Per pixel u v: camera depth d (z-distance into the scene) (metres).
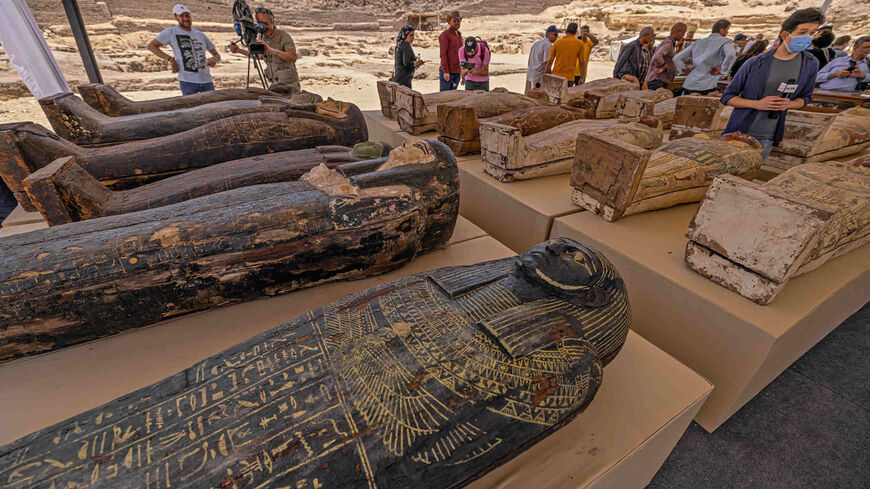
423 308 1.02
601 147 2.03
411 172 1.65
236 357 0.94
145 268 1.28
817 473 1.43
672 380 1.31
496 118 3.14
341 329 0.98
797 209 1.28
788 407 1.67
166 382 0.90
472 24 23.58
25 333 1.23
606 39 18.02
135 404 0.84
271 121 2.46
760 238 1.40
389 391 0.83
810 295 1.53
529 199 2.39
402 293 1.09
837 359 1.90
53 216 1.64
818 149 2.87
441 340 0.93
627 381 1.30
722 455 1.49
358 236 1.55
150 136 2.63
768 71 2.36
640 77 5.17
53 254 1.22
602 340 1.02
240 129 2.38
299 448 0.75
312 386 0.84
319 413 0.79
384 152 2.13
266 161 2.09
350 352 0.91
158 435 0.77
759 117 2.52
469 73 5.50
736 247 1.48
